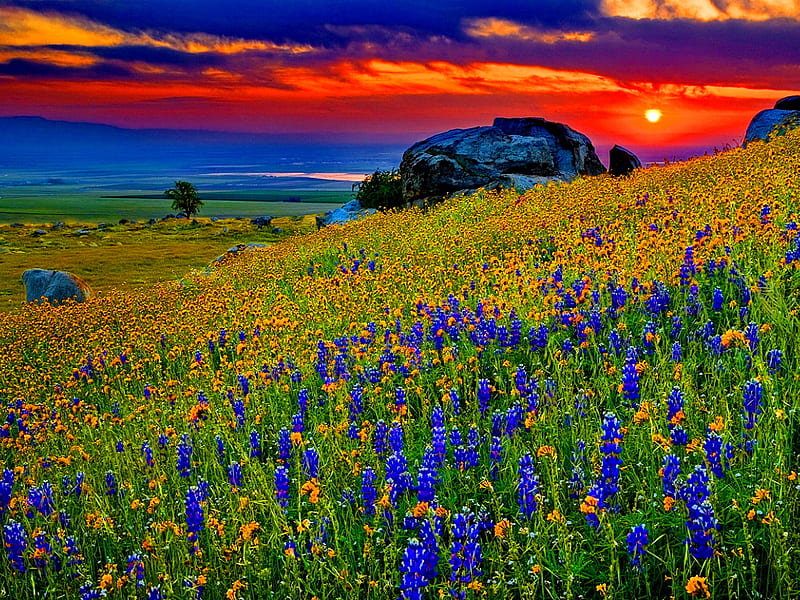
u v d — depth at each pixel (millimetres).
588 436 6453
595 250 12344
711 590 4430
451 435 6418
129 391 12898
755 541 4727
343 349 10133
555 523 5246
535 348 8844
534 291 10656
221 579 5789
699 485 4684
